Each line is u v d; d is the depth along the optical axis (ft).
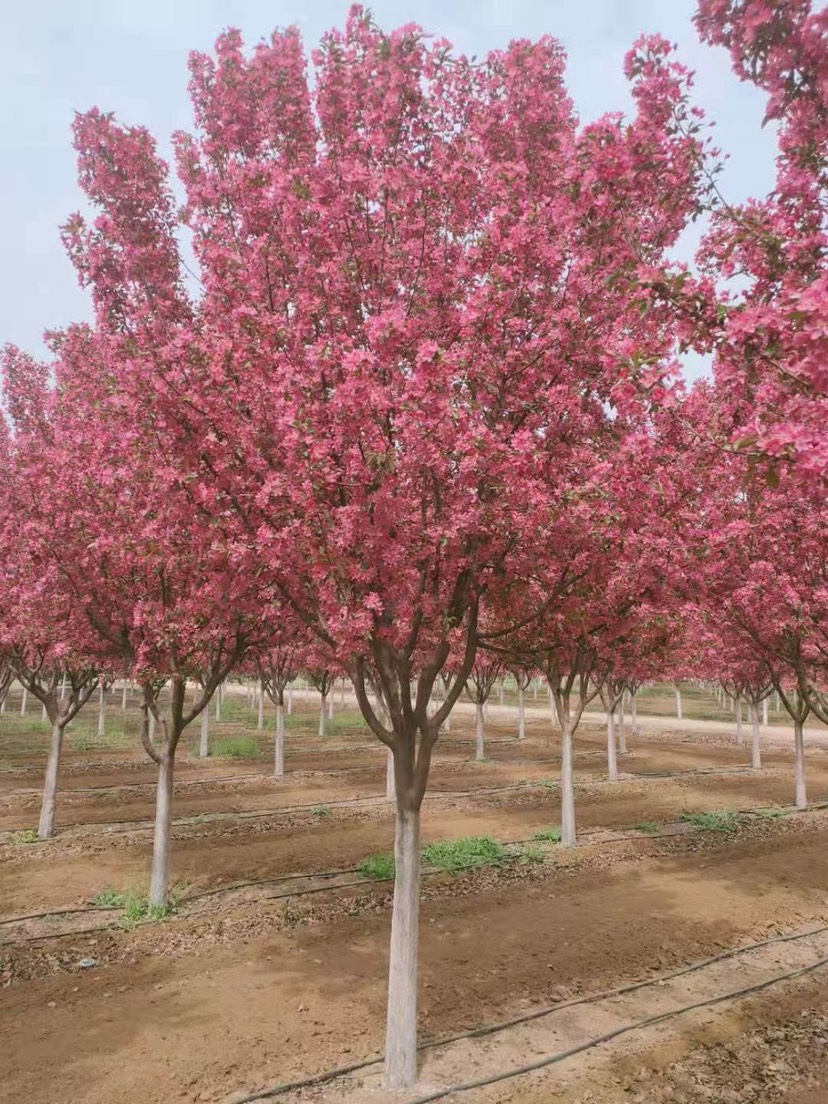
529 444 16.52
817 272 13.89
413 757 21.02
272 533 17.04
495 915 31.42
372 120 18.94
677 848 43.60
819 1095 18.72
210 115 21.98
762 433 13.05
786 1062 20.21
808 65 12.31
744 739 110.22
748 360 12.76
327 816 50.11
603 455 19.44
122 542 27.14
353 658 21.33
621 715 90.33
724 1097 18.56
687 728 127.24
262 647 37.24
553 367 18.57
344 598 18.69
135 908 31.01
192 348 17.75
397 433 17.56
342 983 24.77
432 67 19.22
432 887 35.04
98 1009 22.79
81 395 30.12
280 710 68.80
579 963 26.50
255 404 18.21
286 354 18.29
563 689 44.47
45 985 24.47
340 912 31.60
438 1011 22.81
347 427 16.43
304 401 17.33
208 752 82.48
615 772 68.59
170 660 31.55
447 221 19.19
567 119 20.39
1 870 37.29
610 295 17.75
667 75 14.65
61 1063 19.66
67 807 53.06
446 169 18.53
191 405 17.80
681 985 24.94
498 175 17.93
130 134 21.83
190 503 19.16
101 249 22.44
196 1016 22.35
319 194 18.22
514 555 19.70
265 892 34.04
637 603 24.07
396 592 18.58
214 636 31.55
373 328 16.08
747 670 65.10
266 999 23.54
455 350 17.37
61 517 30.25
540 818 50.83
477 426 17.04
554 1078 19.26
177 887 34.50
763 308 11.96
